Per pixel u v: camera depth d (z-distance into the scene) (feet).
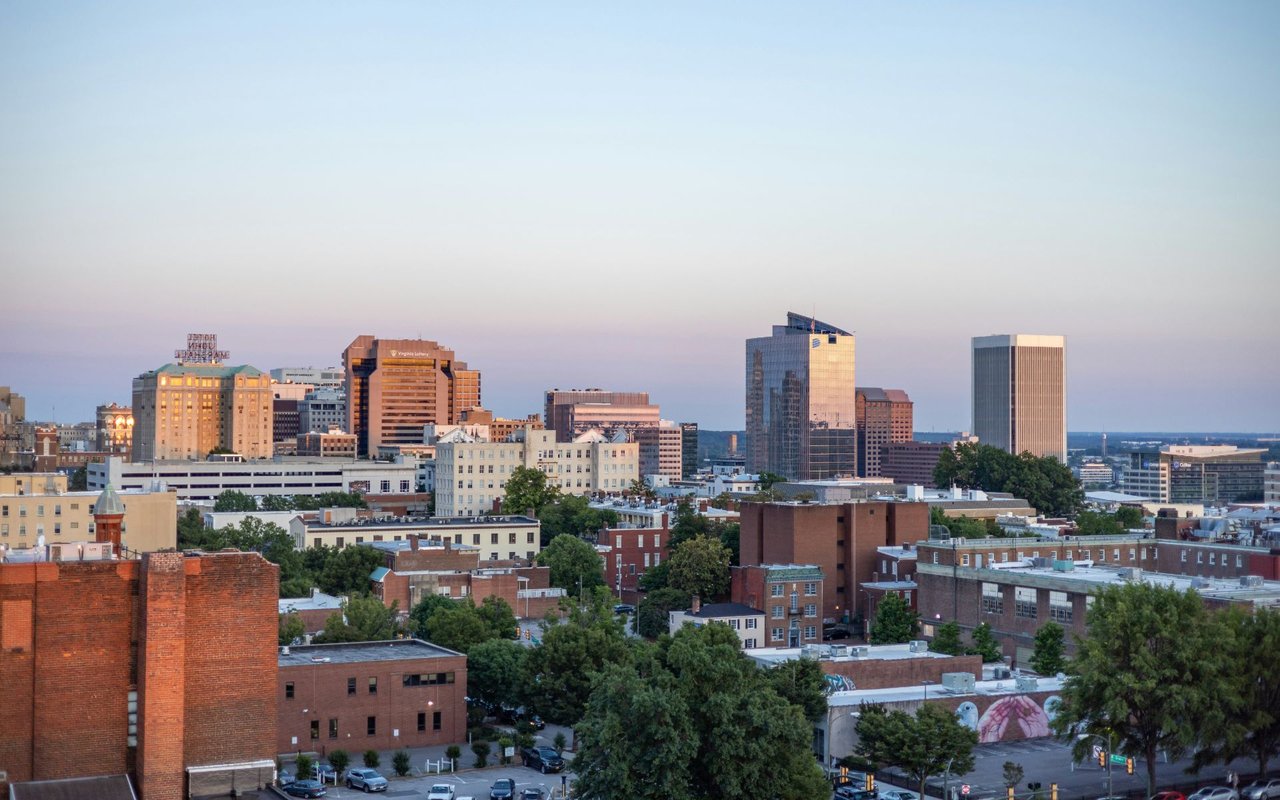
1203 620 473.26
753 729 404.36
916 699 511.81
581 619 642.63
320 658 545.03
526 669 565.53
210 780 305.73
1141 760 506.07
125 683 304.91
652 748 393.09
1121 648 460.14
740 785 395.14
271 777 311.27
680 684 407.85
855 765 486.79
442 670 545.85
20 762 296.92
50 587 299.58
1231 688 448.65
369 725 532.73
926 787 465.47
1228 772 488.85
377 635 630.33
